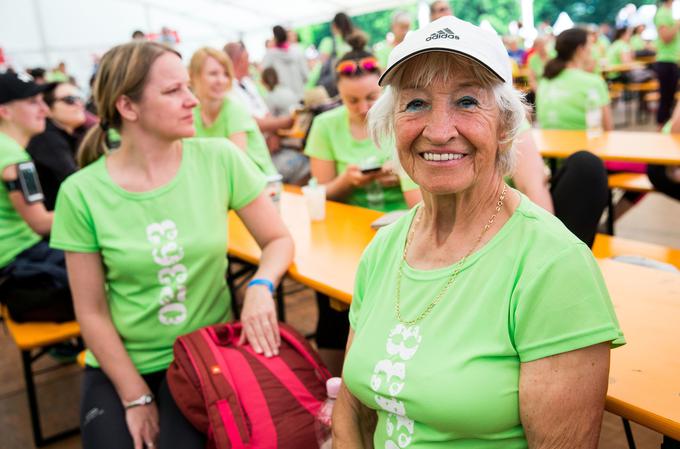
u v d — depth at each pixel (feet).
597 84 15.60
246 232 8.78
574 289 3.37
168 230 6.43
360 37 13.82
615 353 4.42
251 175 7.05
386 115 4.27
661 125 28.22
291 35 32.12
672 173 10.88
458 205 3.99
